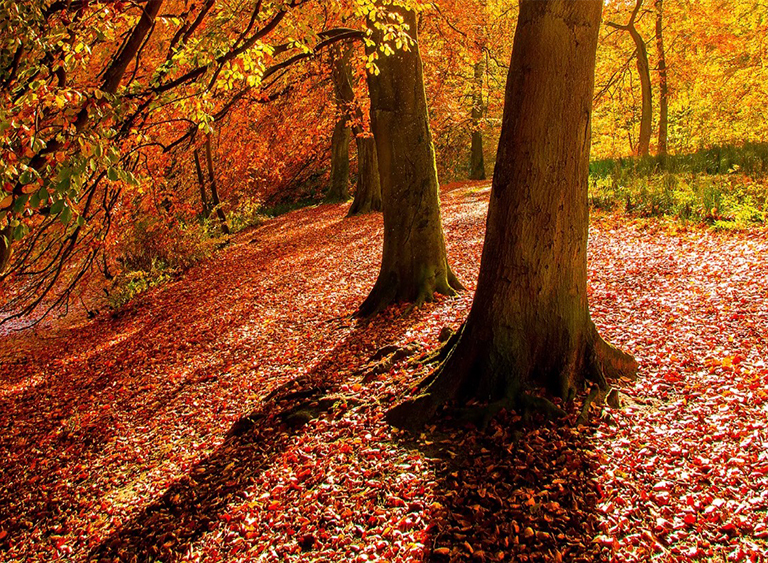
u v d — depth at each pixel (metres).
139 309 13.79
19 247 6.70
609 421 4.64
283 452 5.42
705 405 4.66
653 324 6.47
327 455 5.11
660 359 5.60
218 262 16.64
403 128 8.55
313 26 5.97
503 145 4.83
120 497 5.68
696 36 19.58
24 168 2.73
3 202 2.65
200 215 20.84
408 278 8.93
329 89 18.17
